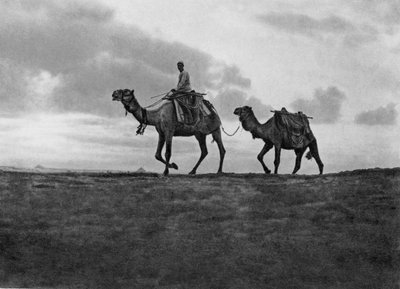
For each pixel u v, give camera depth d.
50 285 13.22
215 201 19.00
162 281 13.65
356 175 21.53
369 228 16.20
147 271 13.93
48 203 18.20
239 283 13.45
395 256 14.66
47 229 16.09
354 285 13.57
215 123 24.61
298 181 21.70
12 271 13.80
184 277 13.81
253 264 14.40
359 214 17.11
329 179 21.53
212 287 13.40
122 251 14.93
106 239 15.57
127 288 13.16
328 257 14.75
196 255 14.84
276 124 24.30
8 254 14.51
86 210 17.78
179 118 23.62
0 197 18.53
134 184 21.25
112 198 19.06
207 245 15.38
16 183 20.34
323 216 17.20
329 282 13.66
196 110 24.08
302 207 18.27
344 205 18.00
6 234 15.42
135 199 19.06
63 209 17.80
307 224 16.77
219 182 21.83
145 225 16.59
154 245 15.31
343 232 16.05
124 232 16.08
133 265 14.24
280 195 19.42
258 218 17.38
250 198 19.27
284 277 13.84
